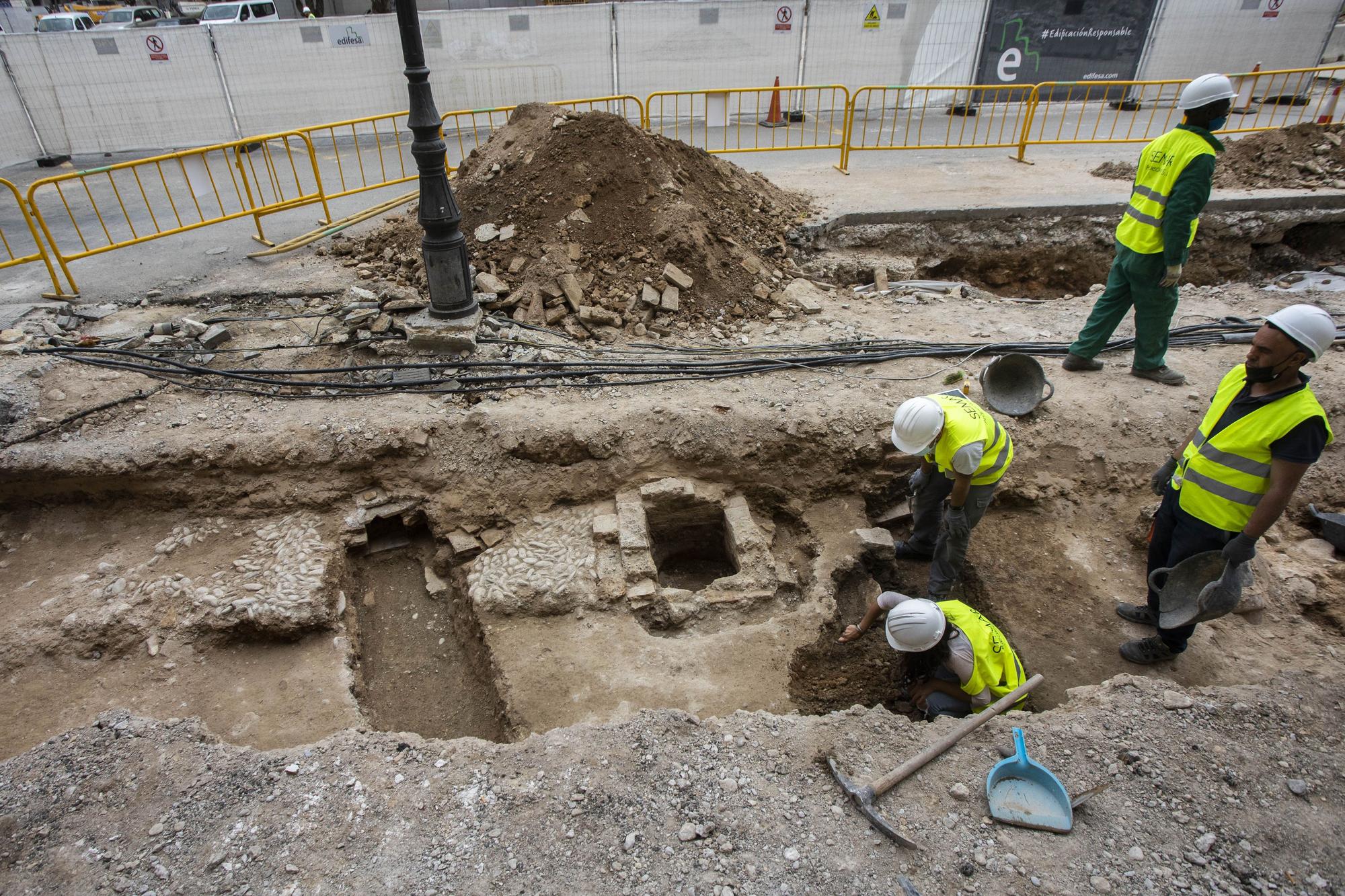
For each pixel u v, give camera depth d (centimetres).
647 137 731
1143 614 451
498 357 591
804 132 1294
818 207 898
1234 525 360
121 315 655
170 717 405
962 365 609
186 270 746
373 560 527
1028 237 880
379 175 1080
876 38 1304
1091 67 1329
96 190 1034
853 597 507
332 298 679
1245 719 344
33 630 436
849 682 450
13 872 288
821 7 1274
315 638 452
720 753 332
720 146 1209
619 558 484
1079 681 424
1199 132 475
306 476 519
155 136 1248
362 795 315
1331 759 323
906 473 545
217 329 611
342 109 1291
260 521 511
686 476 538
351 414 537
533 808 307
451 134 1325
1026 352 627
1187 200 479
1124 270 537
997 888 272
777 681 425
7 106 1169
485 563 489
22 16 1825
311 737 394
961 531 435
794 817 301
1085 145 1187
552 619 460
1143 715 347
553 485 526
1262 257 906
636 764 326
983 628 386
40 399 546
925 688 417
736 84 1344
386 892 276
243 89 1237
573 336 623
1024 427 551
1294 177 938
